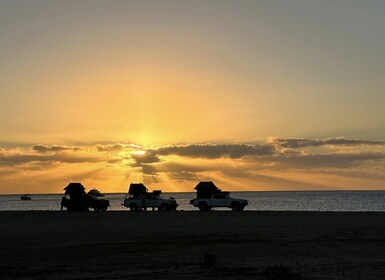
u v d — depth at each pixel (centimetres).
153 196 6266
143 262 1984
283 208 10444
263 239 2756
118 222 4009
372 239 2745
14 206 13612
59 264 1955
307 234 3006
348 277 1638
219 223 3828
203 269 1808
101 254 2212
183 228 3416
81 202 6291
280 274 1641
